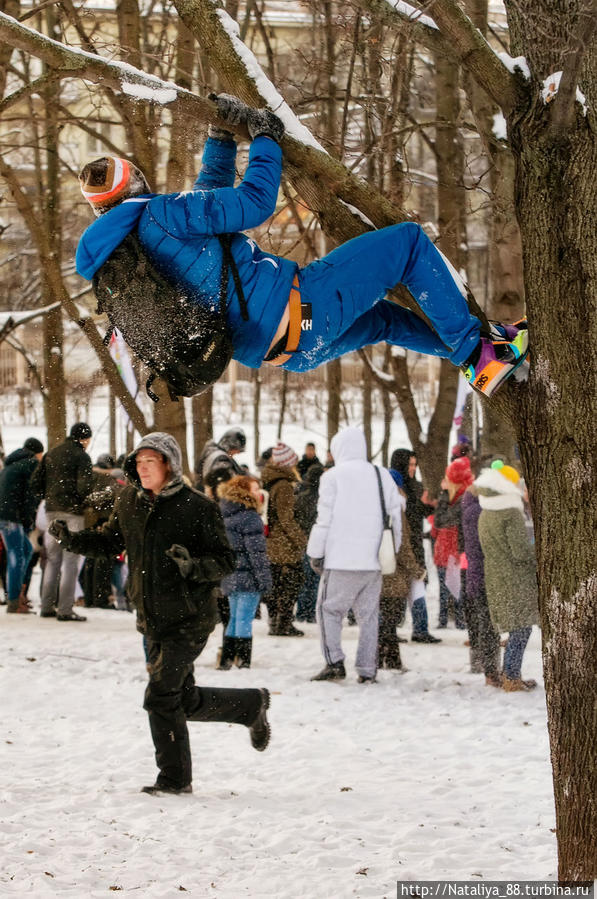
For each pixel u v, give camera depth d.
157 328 7.39
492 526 16.83
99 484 22.06
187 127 8.97
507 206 14.03
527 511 22.06
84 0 18.70
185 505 10.90
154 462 10.88
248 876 8.75
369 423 37.41
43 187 29.56
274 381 58.16
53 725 14.09
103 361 19.70
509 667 17.03
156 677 10.95
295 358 7.74
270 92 8.01
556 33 7.48
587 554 7.43
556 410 7.49
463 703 16.16
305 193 8.07
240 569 18.12
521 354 7.69
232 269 7.35
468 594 18.22
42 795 10.89
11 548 23.91
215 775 11.95
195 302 7.34
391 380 27.88
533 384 7.60
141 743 13.06
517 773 12.33
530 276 7.60
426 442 28.22
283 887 8.48
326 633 17.59
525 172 7.62
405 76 19.03
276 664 18.91
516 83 7.65
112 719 14.45
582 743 7.41
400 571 18.58
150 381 7.74
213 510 10.95
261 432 55.81
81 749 12.84
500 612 16.80
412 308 7.96
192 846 9.47
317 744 13.52
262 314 7.41
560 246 7.48
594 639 7.41
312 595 25.09
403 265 7.62
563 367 7.47
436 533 24.38
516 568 16.77
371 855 9.40
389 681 17.59
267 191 7.50
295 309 7.46
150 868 8.84
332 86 19.88
